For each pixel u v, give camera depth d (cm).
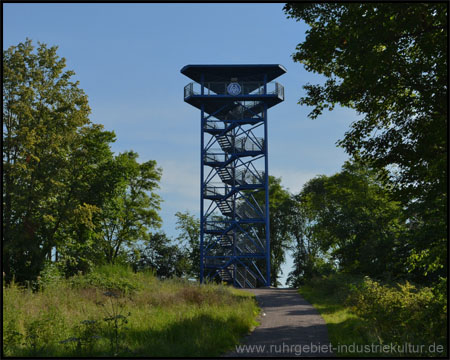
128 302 2012
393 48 1408
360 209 4309
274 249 6556
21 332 1332
